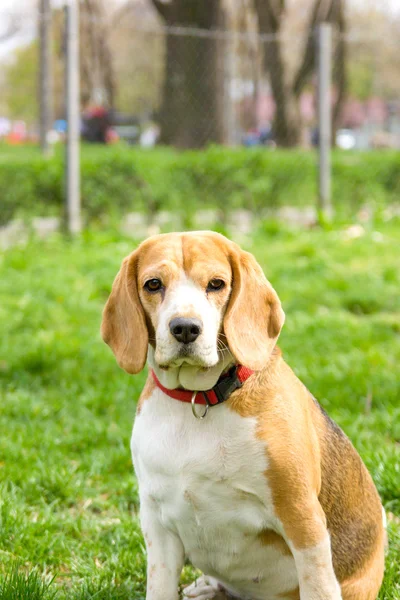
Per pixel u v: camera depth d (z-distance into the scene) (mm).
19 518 4930
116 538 4832
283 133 19953
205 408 3553
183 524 3664
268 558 3719
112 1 20000
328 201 15227
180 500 3596
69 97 12688
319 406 4082
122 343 3697
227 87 18391
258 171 14477
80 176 13062
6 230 12781
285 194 14883
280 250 12477
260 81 26344
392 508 5152
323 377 7262
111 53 17984
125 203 13391
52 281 10211
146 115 20203
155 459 3607
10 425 6434
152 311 3629
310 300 9930
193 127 16328
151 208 13609
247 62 26344
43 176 12758
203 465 3514
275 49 22000
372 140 30109
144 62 19906
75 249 12125
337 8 27250
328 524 3891
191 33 14523
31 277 10477
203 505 3574
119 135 20109
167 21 20203
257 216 14672
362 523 4008
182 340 3424
